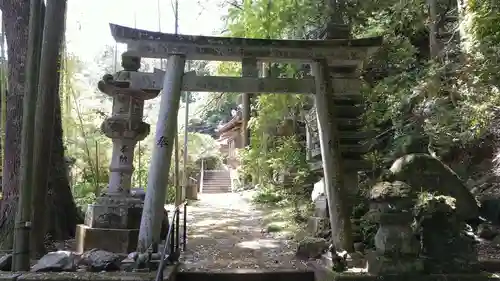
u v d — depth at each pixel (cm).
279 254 647
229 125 2456
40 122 589
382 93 815
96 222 594
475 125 670
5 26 617
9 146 611
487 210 779
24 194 456
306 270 533
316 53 612
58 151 777
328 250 526
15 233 456
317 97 599
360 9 905
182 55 586
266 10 936
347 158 634
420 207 449
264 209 1270
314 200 735
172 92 569
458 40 875
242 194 1766
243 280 518
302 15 874
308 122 759
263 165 1383
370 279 449
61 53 739
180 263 571
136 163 1448
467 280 451
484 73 669
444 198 447
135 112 624
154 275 445
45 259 473
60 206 761
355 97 647
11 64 614
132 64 602
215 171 2281
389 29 892
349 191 623
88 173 1309
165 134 555
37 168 586
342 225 546
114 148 629
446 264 470
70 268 470
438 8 964
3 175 615
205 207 1396
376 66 920
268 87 597
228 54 598
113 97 629
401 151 533
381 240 464
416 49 937
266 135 1319
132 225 602
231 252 664
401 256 455
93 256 493
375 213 479
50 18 599
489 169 846
